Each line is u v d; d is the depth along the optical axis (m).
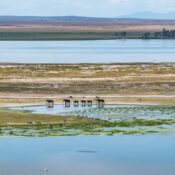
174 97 161.38
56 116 129.75
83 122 124.06
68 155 100.81
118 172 90.75
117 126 122.00
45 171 88.19
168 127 121.19
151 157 99.38
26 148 104.56
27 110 140.12
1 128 117.69
